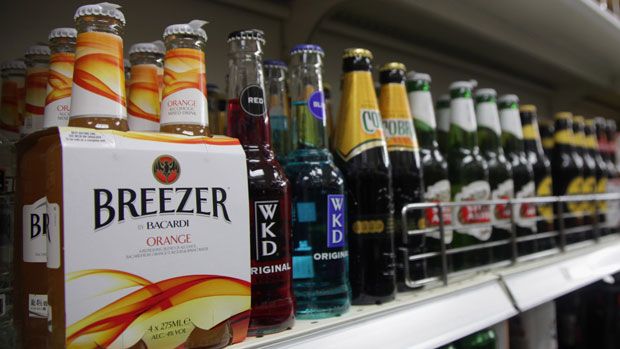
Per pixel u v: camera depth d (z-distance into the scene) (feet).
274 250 1.81
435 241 2.81
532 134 4.18
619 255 4.28
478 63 5.56
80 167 1.30
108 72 1.44
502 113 3.94
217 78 3.30
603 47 5.00
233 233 1.60
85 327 1.28
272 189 1.83
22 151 1.57
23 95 2.06
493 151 3.56
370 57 2.44
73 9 2.68
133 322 1.36
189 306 1.48
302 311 1.98
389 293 2.28
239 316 1.60
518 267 3.25
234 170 1.61
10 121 2.02
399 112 2.64
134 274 1.37
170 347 1.43
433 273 2.78
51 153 1.33
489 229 3.21
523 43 4.69
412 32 4.37
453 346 2.76
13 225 1.75
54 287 1.31
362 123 2.34
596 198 4.48
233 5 3.38
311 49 2.18
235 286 1.59
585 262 3.83
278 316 1.78
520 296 2.91
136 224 1.38
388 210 2.34
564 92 7.06
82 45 1.44
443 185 2.97
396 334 2.08
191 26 1.63
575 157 4.70
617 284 5.01
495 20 4.17
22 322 1.55
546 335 3.77
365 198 2.30
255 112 1.89
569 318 4.81
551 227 4.01
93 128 1.39
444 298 2.48
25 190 1.54
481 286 2.76
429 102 3.02
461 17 3.93
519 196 3.77
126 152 1.38
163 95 1.62
